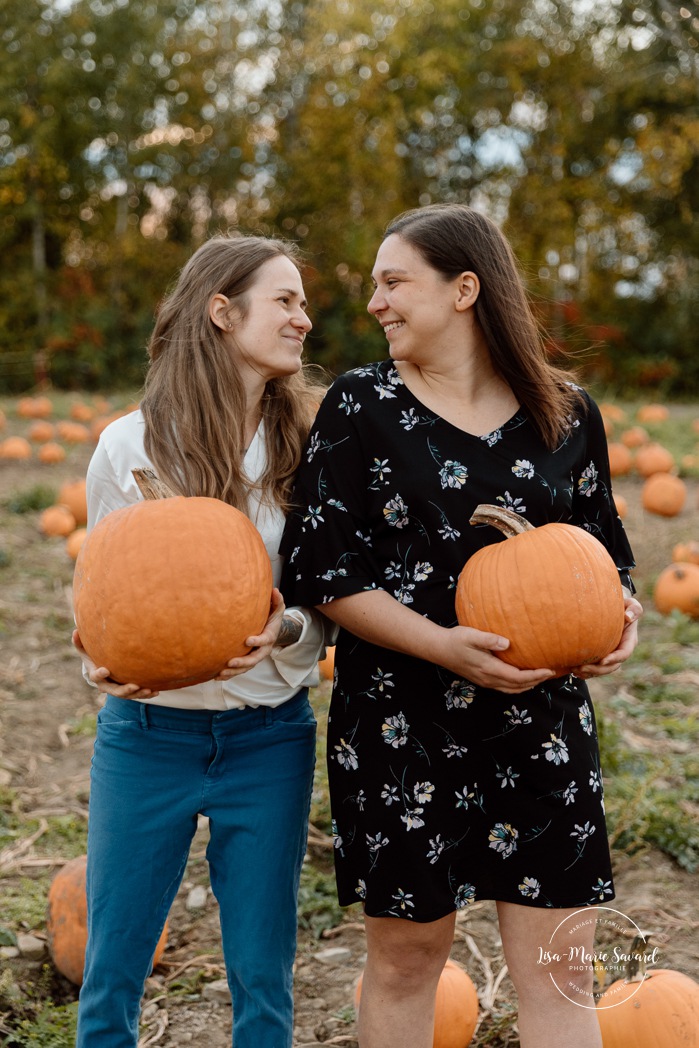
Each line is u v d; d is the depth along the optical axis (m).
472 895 2.25
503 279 2.25
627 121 24.78
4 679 5.80
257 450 2.37
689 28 22.02
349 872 2.29
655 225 25.94
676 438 15.47
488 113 25.64
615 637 2.17
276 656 2.27
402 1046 2.30
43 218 25.41
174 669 2.02
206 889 3.72
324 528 2.23
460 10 24.66
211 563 2.01
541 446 2.32
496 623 2.10
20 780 4.60
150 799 2.23
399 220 2.32
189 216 27.09
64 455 13.12
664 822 3.90
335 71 24.75
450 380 2.29
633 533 9.25
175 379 2.31
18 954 3.30
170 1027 2.99
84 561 2.09
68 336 24.31
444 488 2.22
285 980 2.29
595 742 2.32
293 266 2.39
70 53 24.53
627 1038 2.53
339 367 24.97
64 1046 2.81
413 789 2.20
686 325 25.62
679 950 3.21
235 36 25.89
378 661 2.24
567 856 2.21
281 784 2.29
